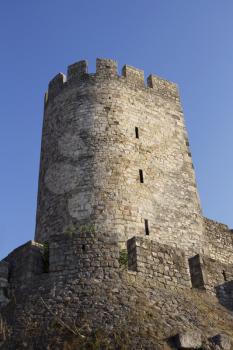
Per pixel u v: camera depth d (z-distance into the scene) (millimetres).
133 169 27766
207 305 20250
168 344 16266
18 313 18031
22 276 19875
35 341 16500
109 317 17188
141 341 16172
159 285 19797
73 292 18266
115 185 26688
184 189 29281
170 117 31969
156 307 18359
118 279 18938
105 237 19938
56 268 19250
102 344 16000
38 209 28469
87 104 29812
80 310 17516
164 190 28281
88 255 19391
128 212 26031
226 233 31016
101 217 25531
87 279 18734
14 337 16891
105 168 27219
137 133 29406
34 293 18734
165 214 27375
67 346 16031
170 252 21109
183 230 27578
